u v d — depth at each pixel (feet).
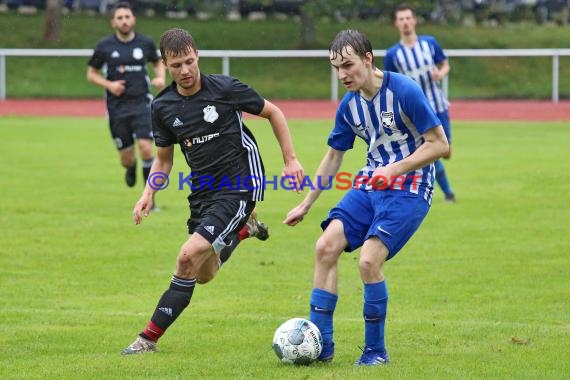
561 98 272.92
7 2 340.80
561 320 62.39
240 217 55.11
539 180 127.03
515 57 302.86
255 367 50.85
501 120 220.02
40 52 245.86
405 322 61.57
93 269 78.69
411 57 111.14
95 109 243.19
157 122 56.24
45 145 167.53
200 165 55.72
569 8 335.26
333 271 52.16
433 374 49.08
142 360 52.19
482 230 94.89
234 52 240.73
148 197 57.06
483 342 56.44
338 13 315.99
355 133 54.03
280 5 328.90
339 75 50.52
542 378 48.60
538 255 83.61
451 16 329.31
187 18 326.44
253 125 211.41
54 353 54.03
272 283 74.08
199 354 53.88
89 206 109.19
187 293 54.19
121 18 109.81
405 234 51.13
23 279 74.95
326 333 52.03
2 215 103.24
